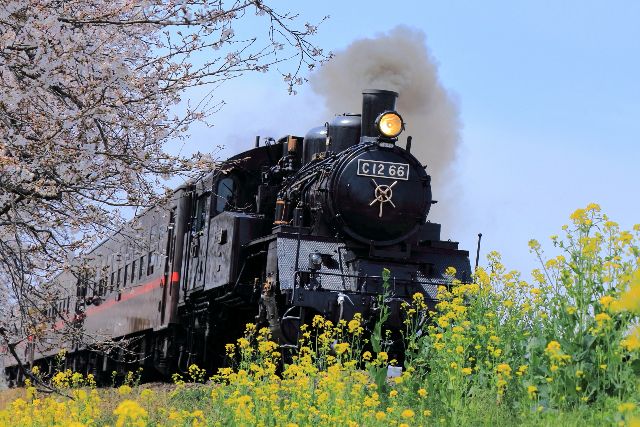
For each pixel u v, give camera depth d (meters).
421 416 11.19
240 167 21.77
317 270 18.11
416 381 12.88
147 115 12.62
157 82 12.33
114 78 11.83
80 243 13.12
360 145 19.75
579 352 10.96
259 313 18.73
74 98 11.83
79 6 12.02
